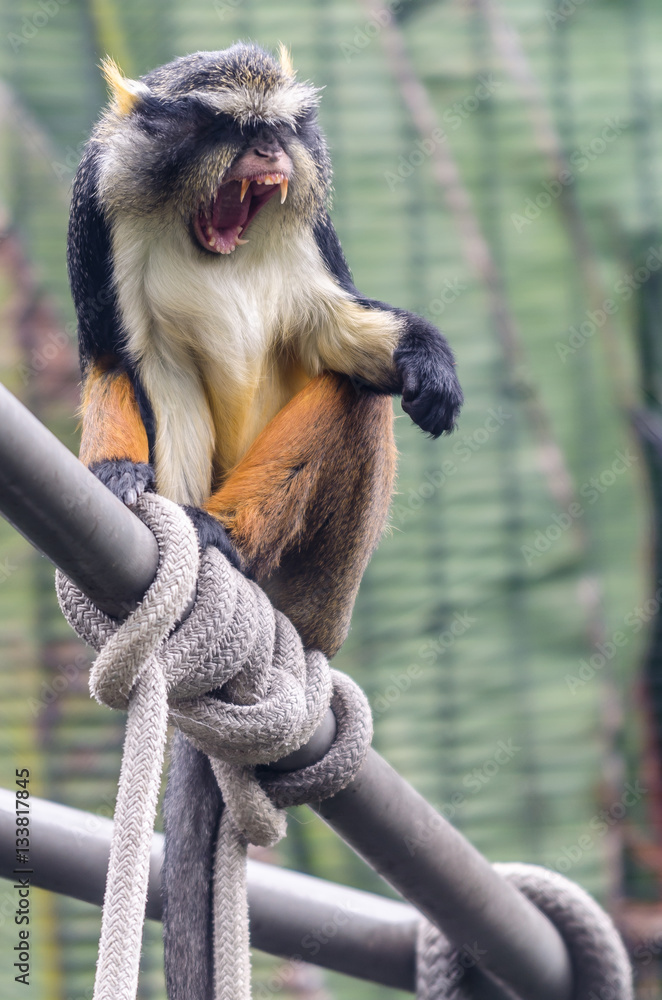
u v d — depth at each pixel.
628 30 10.67
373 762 4.69
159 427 5.93
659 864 9.48
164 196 5.81
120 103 6.04
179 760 4.89
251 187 5.89
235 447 6.23
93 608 3.80
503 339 10.24
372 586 9.85
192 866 4.63
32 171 10.02
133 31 10.20
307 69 10.20
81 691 9.38
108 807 9.06
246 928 4.52
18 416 3.04
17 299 9.86
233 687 4.14
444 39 10.51
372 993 9.55
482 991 5.71
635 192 10.48
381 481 6.00
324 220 6.36
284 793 4.50
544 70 10.61
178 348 6.06
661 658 9.91
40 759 9.21
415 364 5.72
